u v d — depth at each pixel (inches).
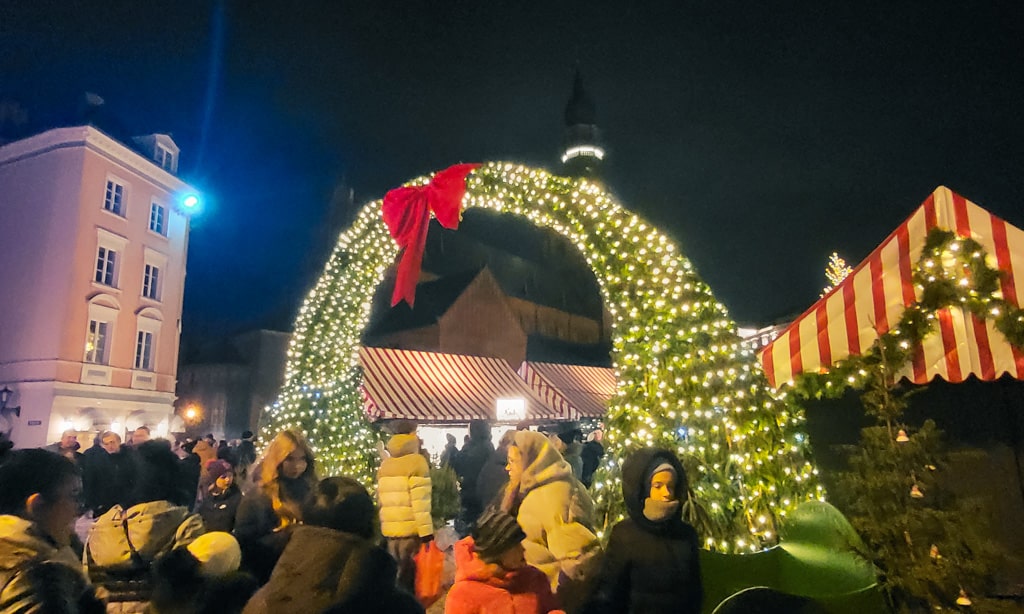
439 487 391.9
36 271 890.1
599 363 1505.9
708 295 219.9
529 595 123.4
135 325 970.7
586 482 438.3
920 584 148.7
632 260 229.1
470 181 280.2
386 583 98.9
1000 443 183.8
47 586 90.7
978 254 185.0
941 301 184.5
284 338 1338.6
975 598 147.3
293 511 151.4
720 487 198.7
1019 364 179.9
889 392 175.2
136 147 1035.3
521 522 167.0
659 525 136.6
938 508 157.9
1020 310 179.0
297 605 93.8
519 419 751.7
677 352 214.8
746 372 208.5
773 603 135.9
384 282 1342.3
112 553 131.3
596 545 162.9
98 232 911.0
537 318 1544.0
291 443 156.2
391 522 225.8
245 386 1282.0
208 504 184.5
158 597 106.3
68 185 895.7
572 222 247.6
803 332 212.8
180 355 1411.2
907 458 159.0
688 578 134.5
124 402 940.6
